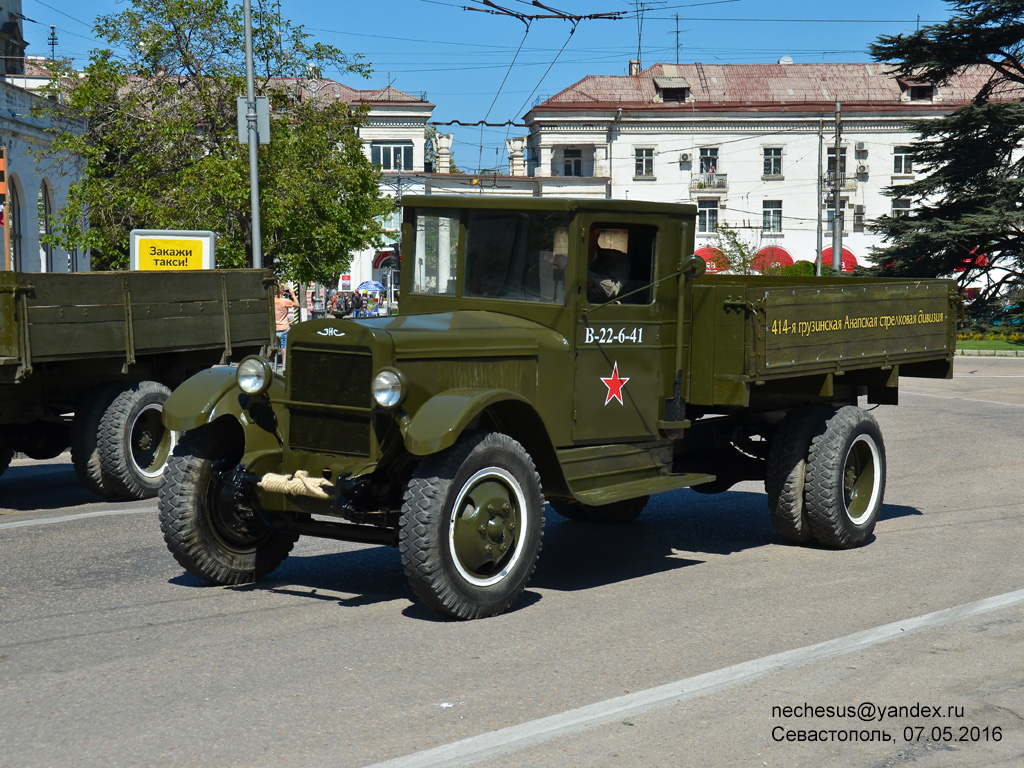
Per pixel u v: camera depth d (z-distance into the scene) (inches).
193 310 428.5
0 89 1020.5
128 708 187.5
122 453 393.7
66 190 1219.9
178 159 968.9
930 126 1769.2
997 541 333.1
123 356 395.2
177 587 273.7
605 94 2755.9
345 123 1008.9
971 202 1737.2
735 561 309.7
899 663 213.6
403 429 239.3
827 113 2728.8
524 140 3331.7
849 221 2751.0
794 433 320.5
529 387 266.5
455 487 238.4
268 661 213.2
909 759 169.2
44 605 255.8
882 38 1777.8
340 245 988.6
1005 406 785.6
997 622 241.8
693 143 2738.7
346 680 202.1
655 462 297.4
